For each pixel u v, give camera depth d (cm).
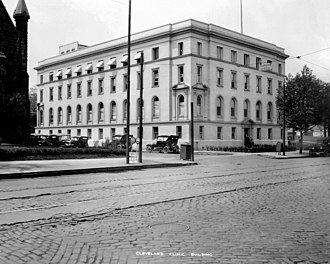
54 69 7219
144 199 1014
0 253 534
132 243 584
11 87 3778
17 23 3919
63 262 496
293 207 910
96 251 543
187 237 621
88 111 6419
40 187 1271
